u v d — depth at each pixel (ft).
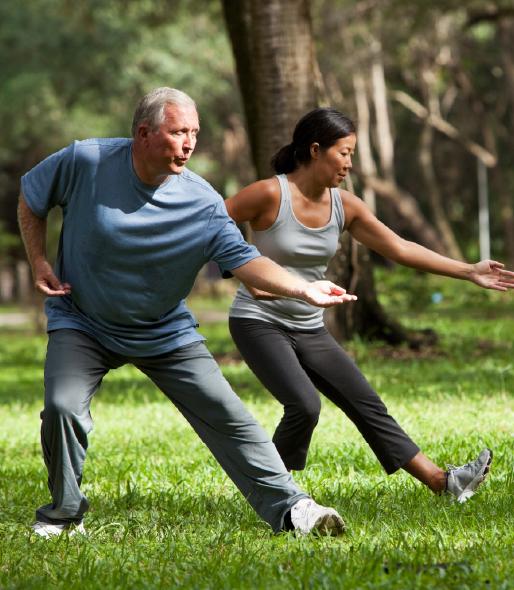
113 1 204.03
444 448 51.11
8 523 39.24
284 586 29.35
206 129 313.73
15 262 343.67
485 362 95.25
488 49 295.07
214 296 291.38
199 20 282.56
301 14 97.45
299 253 39.40
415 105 294.25
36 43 263.49
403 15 224.33
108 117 288.30
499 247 352.69
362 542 33.40
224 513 39.29
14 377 107.76
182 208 34.47
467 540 33.68
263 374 39.70
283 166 39.45
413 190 360.69
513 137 290.56
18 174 329.93
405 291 159.33
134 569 32.12
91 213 34.40
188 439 59.31
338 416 65.00
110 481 47.52
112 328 35.55
